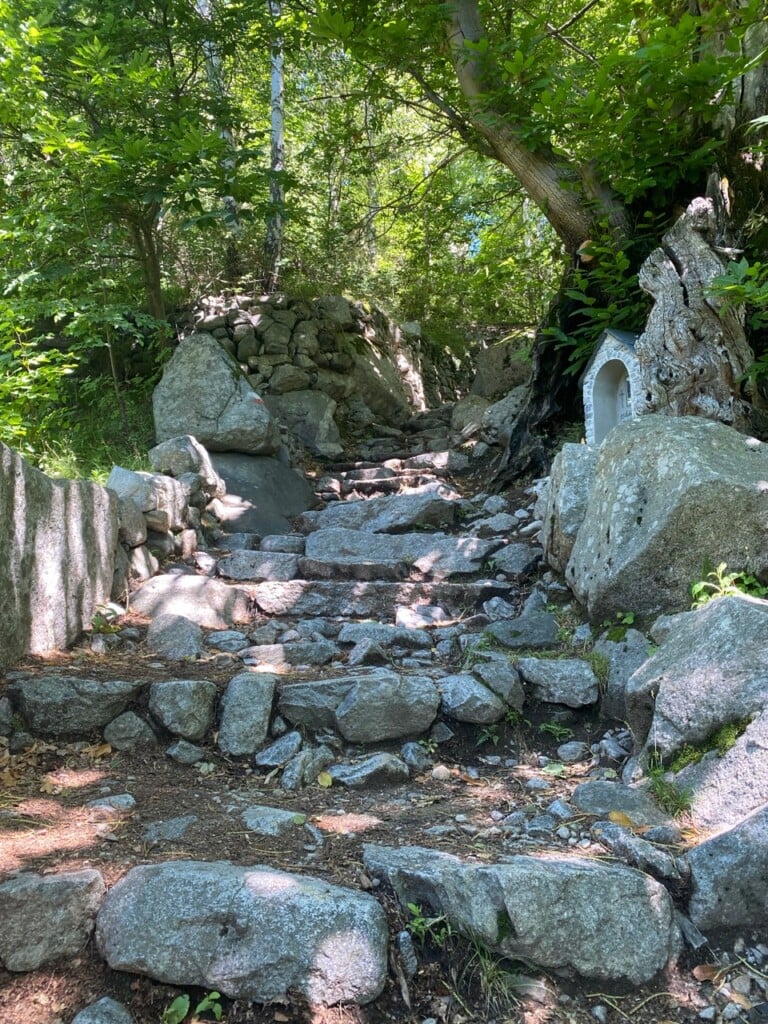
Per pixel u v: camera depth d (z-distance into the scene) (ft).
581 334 21.75
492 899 7.43
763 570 11.46
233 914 7.07
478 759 10.89
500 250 32.94
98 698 10.50
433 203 30.55
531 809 9.46
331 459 25.99
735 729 8.96
